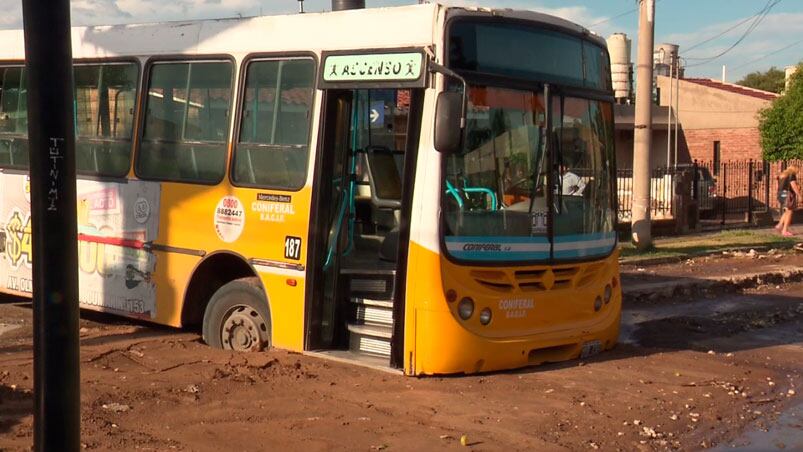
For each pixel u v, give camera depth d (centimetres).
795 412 719
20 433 587
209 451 574
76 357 360
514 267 758
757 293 1400
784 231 2302
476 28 734
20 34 1034
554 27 795
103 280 948
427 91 716
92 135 963
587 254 830
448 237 721
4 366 774
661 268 1555
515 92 761
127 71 937
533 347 776
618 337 933
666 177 2241
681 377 812
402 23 733
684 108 4066
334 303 800
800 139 3197
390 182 835
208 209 855
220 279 895
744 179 2897
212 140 860
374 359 774
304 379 736
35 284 356
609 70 875
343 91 791
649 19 1694
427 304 719
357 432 620
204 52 870
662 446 619
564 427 645
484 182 743
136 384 721
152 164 908
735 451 619
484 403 690
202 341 895
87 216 962
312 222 779
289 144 799
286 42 809
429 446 596
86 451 562
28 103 355
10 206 1022
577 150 820
